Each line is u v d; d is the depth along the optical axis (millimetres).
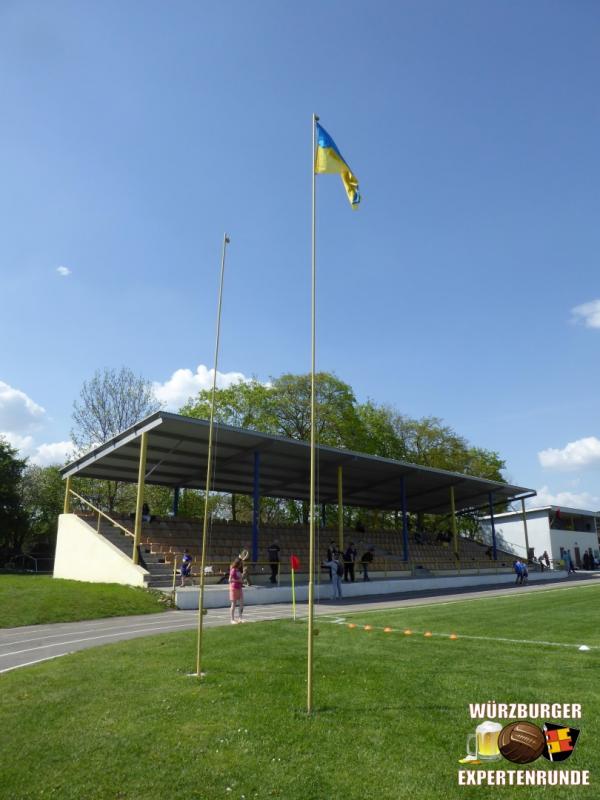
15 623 16625
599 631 13555
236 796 4863
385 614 17797
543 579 41031
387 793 4832
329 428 47281
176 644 11688
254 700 7328
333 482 38750
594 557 59875
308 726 6363
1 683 8969
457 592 28594
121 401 46406
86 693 7945
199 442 27625
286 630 13812
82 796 4965
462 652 10570
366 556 30844
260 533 35094
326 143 9953
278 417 47188
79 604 19047
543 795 4758
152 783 5137
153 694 7742
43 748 5984
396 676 8523
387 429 54531
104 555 25719
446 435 57344
